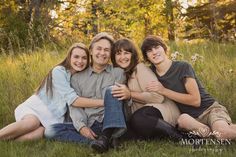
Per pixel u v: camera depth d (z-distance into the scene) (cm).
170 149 422
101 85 478
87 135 458
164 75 474
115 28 1898
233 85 604
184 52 965
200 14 1989
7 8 1370
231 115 559
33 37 1092
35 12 1403
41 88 504
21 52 1002
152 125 447
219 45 1073
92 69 482
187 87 463
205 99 472
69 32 1655
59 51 1054
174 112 467
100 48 474
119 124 428
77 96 468
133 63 484
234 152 404
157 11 2100
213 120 449
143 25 2116
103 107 471
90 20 1762
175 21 2083
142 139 461
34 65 758
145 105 466
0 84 666
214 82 627
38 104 489
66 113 486
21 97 620
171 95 460
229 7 1939
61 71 485
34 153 426
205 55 874
